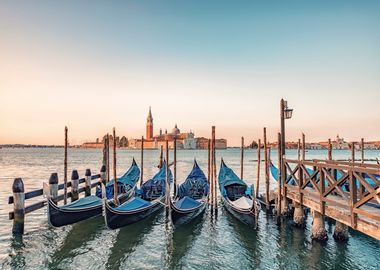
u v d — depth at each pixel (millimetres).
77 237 12336
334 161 11320
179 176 39406
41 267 9609
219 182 18594
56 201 13734
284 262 9984
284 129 14344
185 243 11844
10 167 49094
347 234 11352
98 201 14172
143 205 13797
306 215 14953
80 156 99875
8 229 13016
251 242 11812
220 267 9727
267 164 15289
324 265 9688
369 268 9430
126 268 9633
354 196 8148
